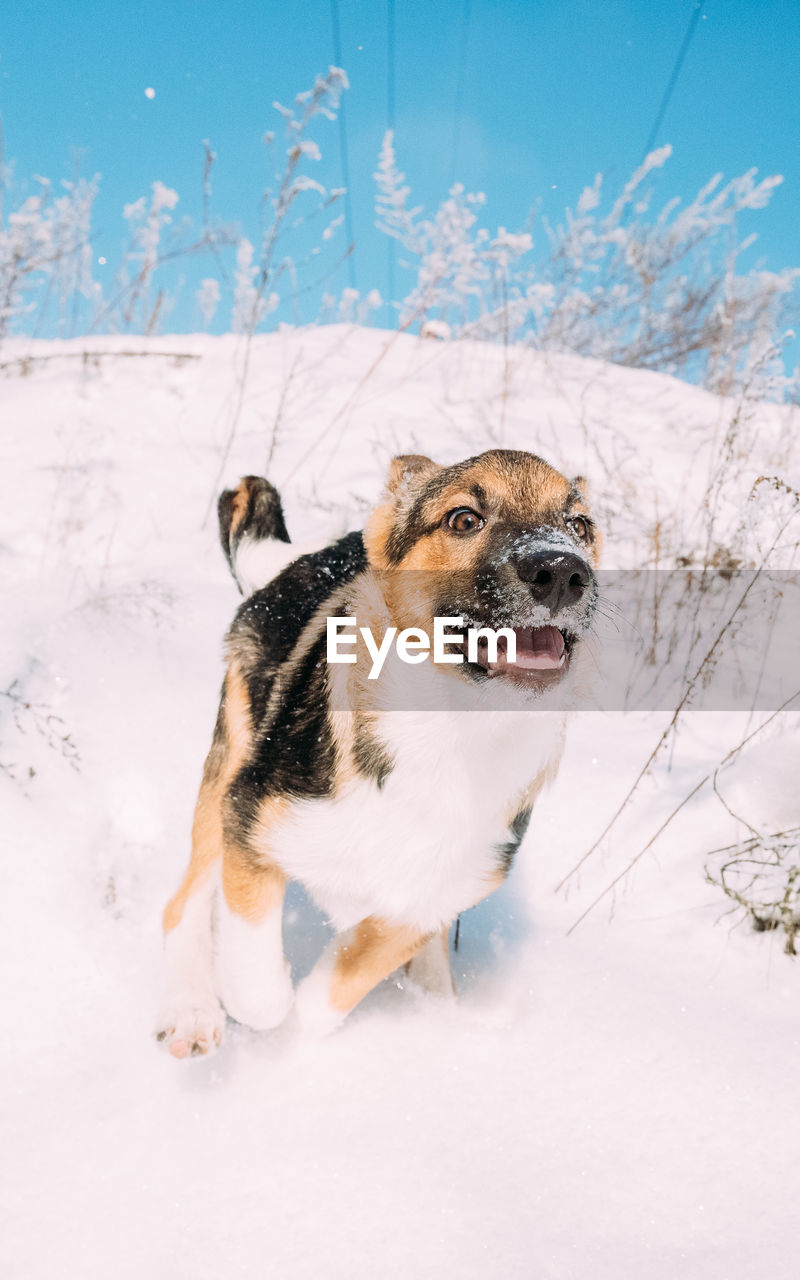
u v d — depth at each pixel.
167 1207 0.48
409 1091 0.55
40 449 1.18
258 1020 0.58
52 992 0.61
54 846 0.70
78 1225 0.48
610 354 1.84
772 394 1.17
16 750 0.75
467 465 0.60
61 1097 0.55
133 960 0.64
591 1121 0.53
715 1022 0.60
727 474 1.20
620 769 0.83
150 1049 0.58
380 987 0.65
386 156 1.51
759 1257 0.46
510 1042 0.59
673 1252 0.46
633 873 0.73
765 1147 0.52
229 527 0.80
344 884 0.59
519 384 1.55
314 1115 0.54
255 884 0.58
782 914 0.65
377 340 1.71
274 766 0.59
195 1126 0.53
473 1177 0.50
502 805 0.59
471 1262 0.46
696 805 0.78
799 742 0.82
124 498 1.10
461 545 0.56
